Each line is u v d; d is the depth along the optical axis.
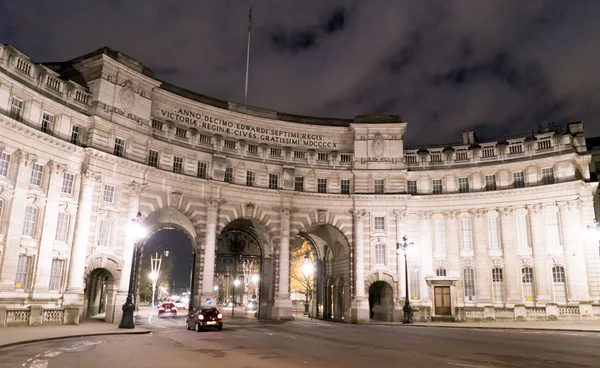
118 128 46.88
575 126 56.91
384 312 58.97
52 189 41.06
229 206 55.53
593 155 65.69
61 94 43.12
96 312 55.84
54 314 38.38
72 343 25.84
